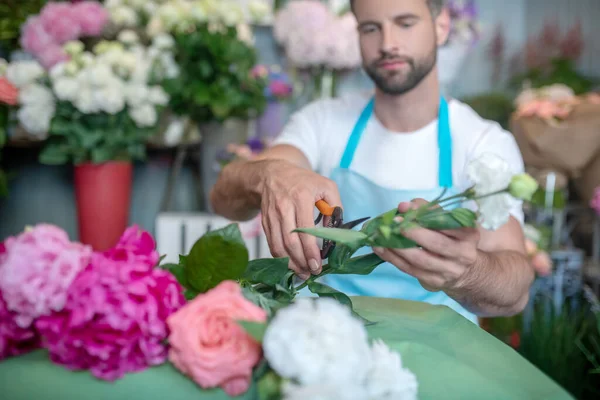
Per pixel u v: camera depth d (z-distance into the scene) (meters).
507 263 1.16
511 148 1.48
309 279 0.76
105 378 0.55
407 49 1.38
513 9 4.63
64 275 0.56
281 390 0.50
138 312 0.55
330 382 0.47
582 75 4.13
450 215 0.65
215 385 0.53
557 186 2.62
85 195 2.11
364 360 0.49
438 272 0.77
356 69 2.68
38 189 2.36
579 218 2.88
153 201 2.44
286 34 2.60
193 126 2.38
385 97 1.51
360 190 1.53
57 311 0.56
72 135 2.05
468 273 1.00
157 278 0.58
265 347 0.49
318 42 2.53
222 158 2.27
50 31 2.15
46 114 2.00
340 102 1.66
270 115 2.56
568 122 2.56
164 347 0.57
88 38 2.35
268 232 0.99
